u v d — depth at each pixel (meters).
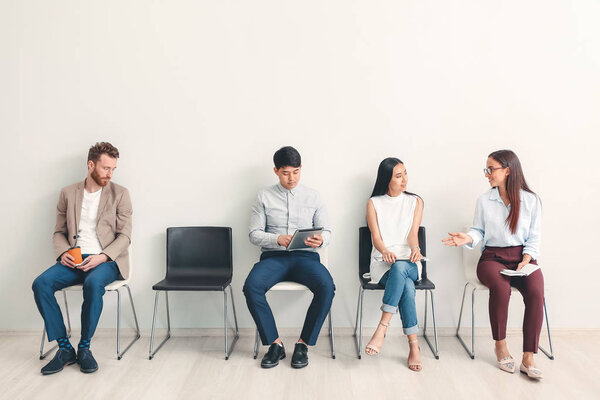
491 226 2.59
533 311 2.35
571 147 2.83
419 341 2.81
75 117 2.84
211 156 2.85
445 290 2.91
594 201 2.85
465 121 2.82
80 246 2.66
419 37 2.79
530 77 2.79
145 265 2.90
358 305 2.89
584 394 2.15
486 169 2.57
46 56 2.81
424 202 2.86
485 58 2.79
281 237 2.52
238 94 2.82
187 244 2.82
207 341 2.83
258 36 2.79
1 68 2.82
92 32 2.80
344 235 2.88
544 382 2.27
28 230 2.89
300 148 2.84
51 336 2.42
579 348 2.69
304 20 2.79
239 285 2.91
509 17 2.77
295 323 2.92
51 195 2.88
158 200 2.88
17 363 2.51
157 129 2.84
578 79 2.79
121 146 2.85
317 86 2.81
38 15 2.79
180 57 2.81
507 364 2.38
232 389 2.20
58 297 2.92
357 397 2.12
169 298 2.92
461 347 2.72
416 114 2.82
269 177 2.86
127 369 2.43
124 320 2.92
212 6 2.78
